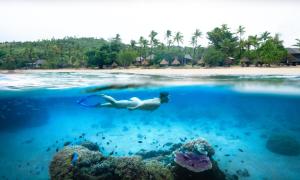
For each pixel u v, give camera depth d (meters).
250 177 11.77
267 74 17.88
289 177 11.72
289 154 14.99
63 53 58.22
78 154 8.55
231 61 52.75
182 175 8.55
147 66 54.34
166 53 62.16
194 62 63.34
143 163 8.26
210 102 26.86
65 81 17.44
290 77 16.56
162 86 19.39
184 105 28.52
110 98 9.56
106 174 7.61
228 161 14.10
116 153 13.55
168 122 32.03
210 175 8.70
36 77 17.75
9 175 12.91
